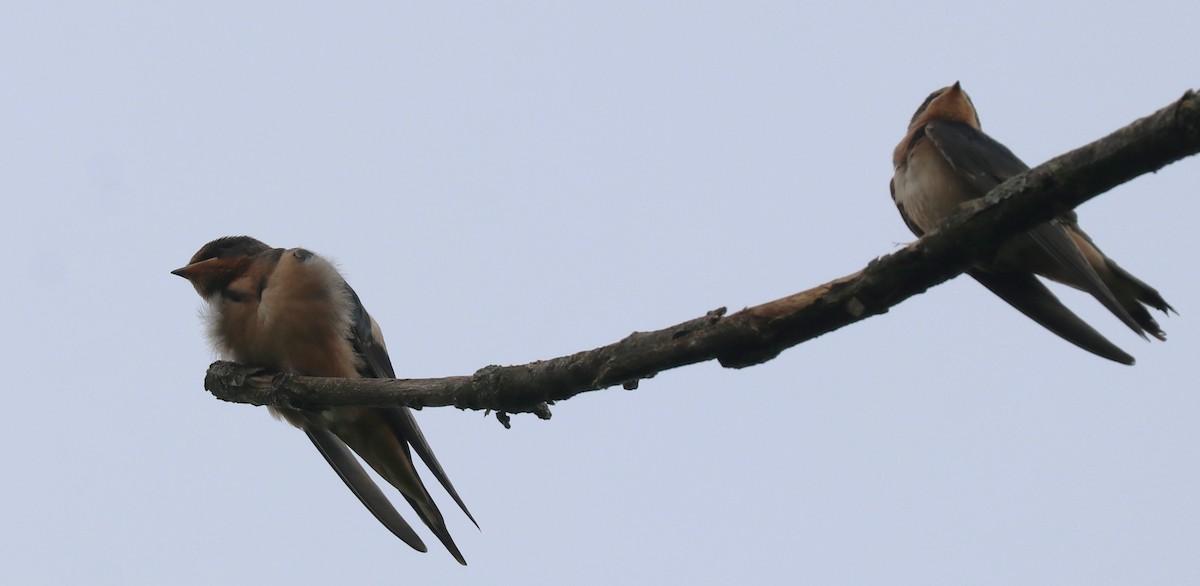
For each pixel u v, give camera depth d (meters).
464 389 8.69
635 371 7.73
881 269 6.98
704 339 7.42
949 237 6.71
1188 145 5.77
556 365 8.17
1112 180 6.14
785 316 7.26
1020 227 6.54
